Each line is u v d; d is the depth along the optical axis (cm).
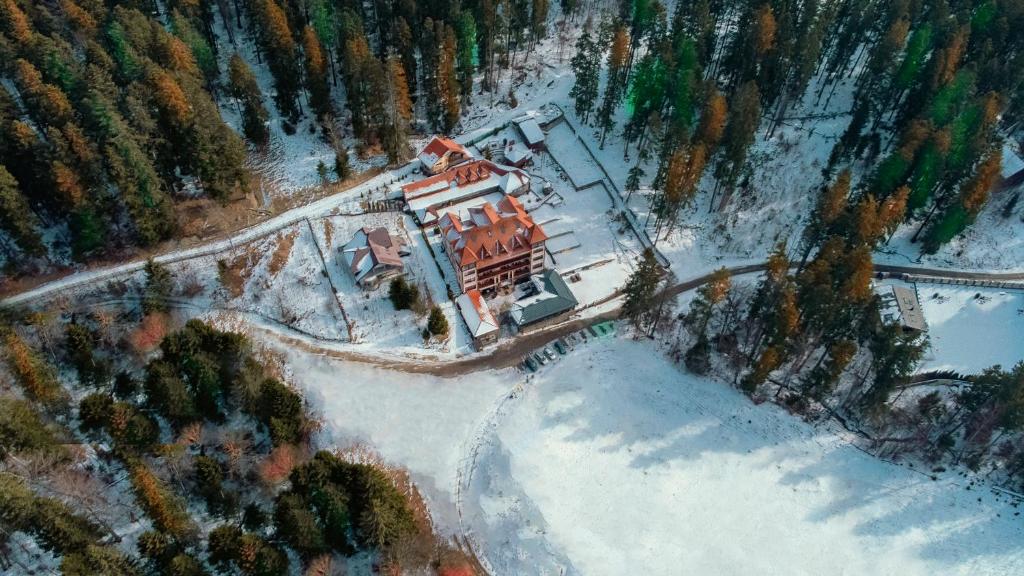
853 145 10638
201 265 9594
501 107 12581
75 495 6981
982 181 8862
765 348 8488
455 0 11969
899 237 10281
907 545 7044
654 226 10600
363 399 8281
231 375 7731
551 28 14438
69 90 9744
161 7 13888
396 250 9719
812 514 7300
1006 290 9388
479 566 6919
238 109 11881
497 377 8588
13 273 9331
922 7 12119
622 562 6838
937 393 8106
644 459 7762
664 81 10744
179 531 6381
